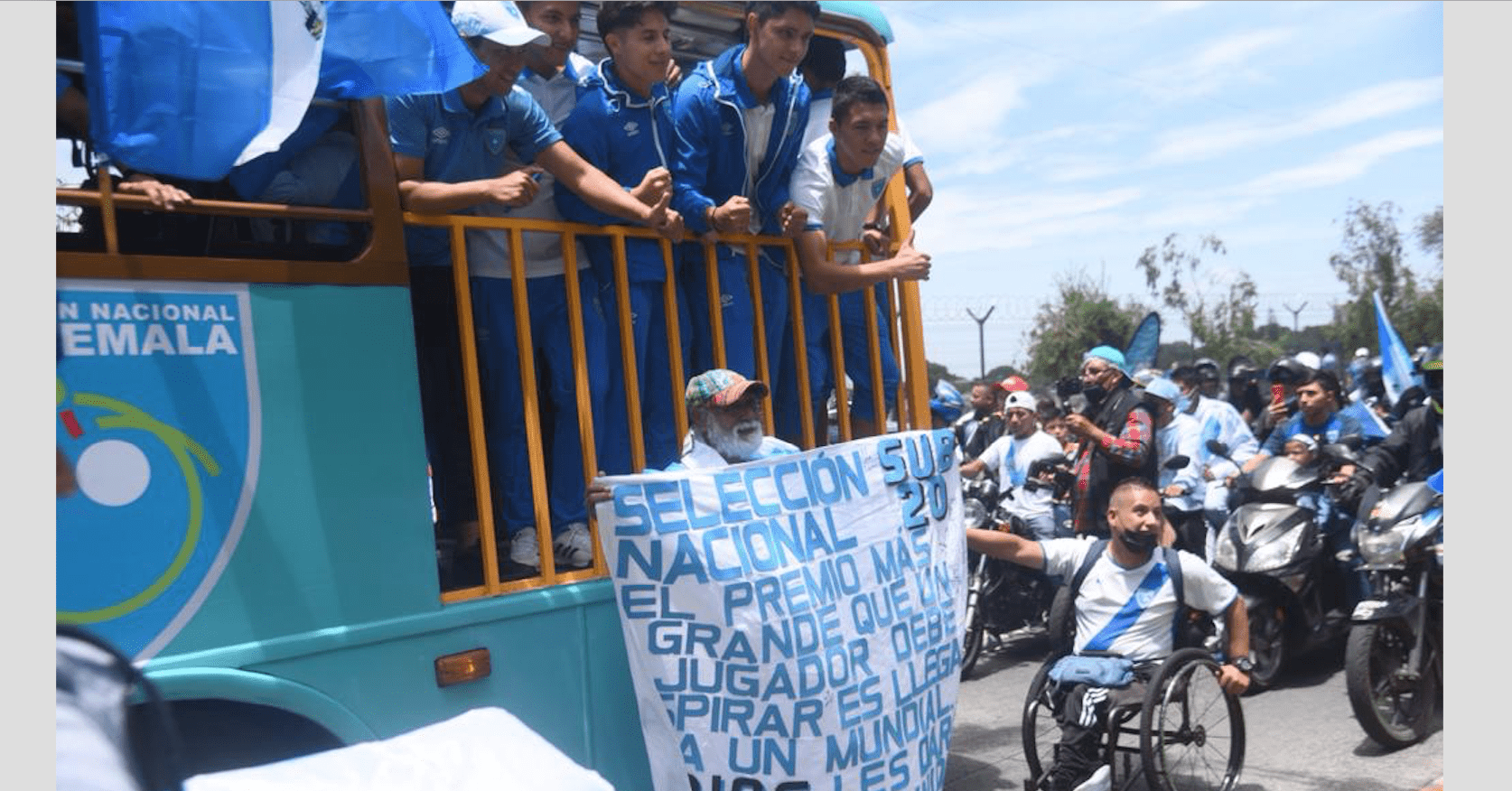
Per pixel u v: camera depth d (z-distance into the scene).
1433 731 5.69
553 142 3.71
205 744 3.02
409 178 3.47
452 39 3.19
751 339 4.28
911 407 4.89
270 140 2.85
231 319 2.89
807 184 4.38
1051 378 32.28
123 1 2.75
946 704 3.87
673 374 4.01
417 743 2.08
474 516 4.08
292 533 2.96
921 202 5.32
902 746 3.68
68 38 3.06
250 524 2.89
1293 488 6.64
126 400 2.72
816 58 4.80
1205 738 4.71
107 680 1.65
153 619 2.73
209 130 2.83
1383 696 5.44
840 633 3.57
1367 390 10.77
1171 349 35.47
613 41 3.97
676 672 3.43
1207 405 8.52
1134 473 7.01
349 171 3.40
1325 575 6.62
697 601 3.43
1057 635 6.30
